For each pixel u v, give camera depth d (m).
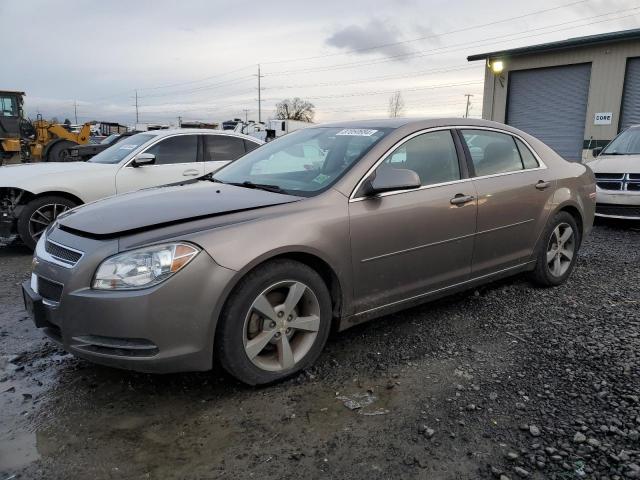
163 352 2.66
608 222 8.66
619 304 4.35
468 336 3.72
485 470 2.30
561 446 2.45
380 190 3.29
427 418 2.69
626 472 2.26
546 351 3.46
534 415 2.71
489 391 2.96
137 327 2.60
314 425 2.64
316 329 3.15
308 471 2.30
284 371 3.04
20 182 6.41
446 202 3.71
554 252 4.72
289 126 28.14
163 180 7.36
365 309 3.41
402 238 3.48
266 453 2.43
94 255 2.72
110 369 3.27
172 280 2.63
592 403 2.81
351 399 2.89
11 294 4.87
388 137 3.61
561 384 3.02
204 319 2.71
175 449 2.46
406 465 2.34
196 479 2.25
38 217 6.56
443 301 4.45
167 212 2.99
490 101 20.17
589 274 5.28
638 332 3.74
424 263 3.65
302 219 3.04
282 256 3.00
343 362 3.33
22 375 3.21
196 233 2.76
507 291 4.70
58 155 18.45
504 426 2.62
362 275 3.33
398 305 3.60
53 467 2.33
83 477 2.26
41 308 2.90
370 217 3.31
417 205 3.54
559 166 4.76
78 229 2.94
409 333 3.78
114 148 7.89
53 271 2.84
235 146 8.17
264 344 2.95
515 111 19.83
